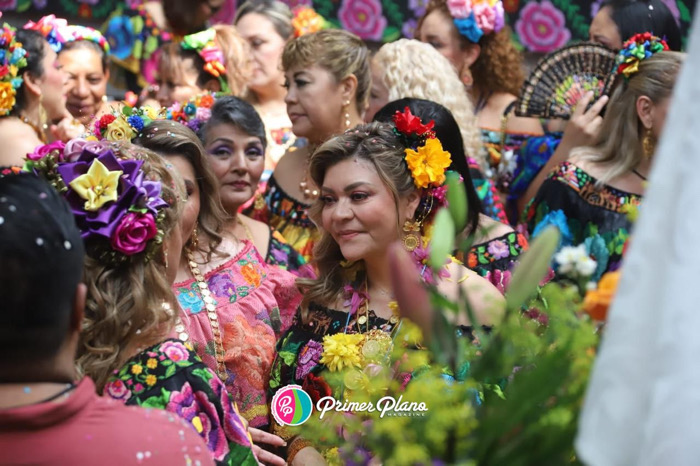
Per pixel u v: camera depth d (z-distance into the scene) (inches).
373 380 89.7
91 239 99.3
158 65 239.0
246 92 249.3
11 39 181.0
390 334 130.7
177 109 175.6
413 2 311.3
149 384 100.2
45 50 188.5
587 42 222.1
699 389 55.1
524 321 79.7
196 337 138.7
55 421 75.0
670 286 56.6
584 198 192.2
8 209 74.9
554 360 72.9
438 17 241.4
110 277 100.4
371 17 311.7
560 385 72.7
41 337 75.2
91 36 233.8
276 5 253.3
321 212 141.4
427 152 135.0
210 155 170.1
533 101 224.8
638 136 191.0
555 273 128.0
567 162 196.1
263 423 143.2
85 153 102.3
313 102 198.4
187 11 242.2
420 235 139.3
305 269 163.3
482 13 237.0
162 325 104.3
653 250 59.0
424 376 83.5
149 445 78.2
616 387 59.3
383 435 77.9
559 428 72.2
